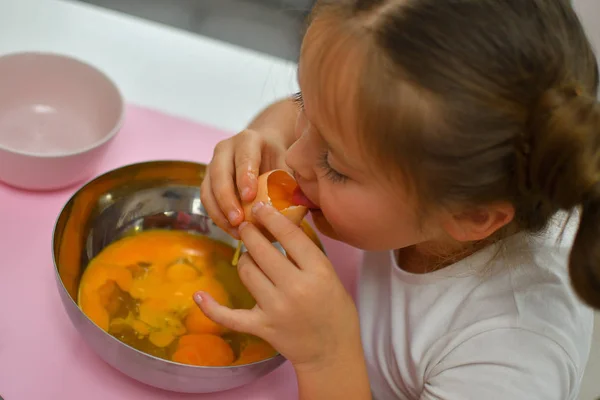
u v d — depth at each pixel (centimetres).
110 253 80
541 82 55
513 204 61
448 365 71
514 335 68
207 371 62
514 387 66
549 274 73
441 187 58
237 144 80
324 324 65
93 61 112
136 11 137
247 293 81
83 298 73
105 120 95
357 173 61
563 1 60
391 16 56
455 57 53
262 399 74
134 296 76
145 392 71
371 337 85
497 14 54
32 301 75
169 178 84
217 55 123
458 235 65
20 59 92
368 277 88
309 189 68
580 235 56
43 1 119
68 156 82
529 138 56
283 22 139
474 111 54
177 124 103
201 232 85
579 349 70
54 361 71
